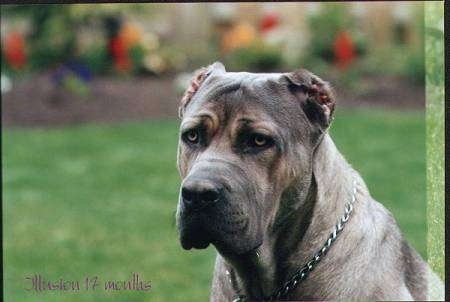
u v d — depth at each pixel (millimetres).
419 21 13031
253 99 3867
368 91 12531
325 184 4020
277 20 13328
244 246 3754
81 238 8266
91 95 12203
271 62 12789
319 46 13047
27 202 9234
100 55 12734
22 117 11734
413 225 8086
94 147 10938
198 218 3676
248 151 3824
